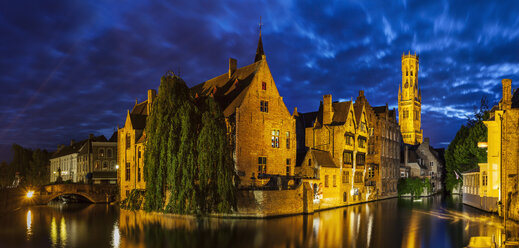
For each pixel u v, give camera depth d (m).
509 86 39.78
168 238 28.84
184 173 35.59
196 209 35.91
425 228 33.31
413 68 143.88
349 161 56.28
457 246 26.27
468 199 55.03
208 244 26.89
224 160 36.91
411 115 142.38
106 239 28.92
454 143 75.38
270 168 46.78
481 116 69.00
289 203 40.78
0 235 31.05
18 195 52.47
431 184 83.00
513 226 34.03
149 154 37.16
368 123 67.81
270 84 47.75
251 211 38.09
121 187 55.91
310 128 58.47
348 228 33.16
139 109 67.81
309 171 49.62
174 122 36.62
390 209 49.09
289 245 26.62
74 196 66.38
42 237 30.06
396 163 76.56
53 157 106.06
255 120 45.50
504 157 39.25
